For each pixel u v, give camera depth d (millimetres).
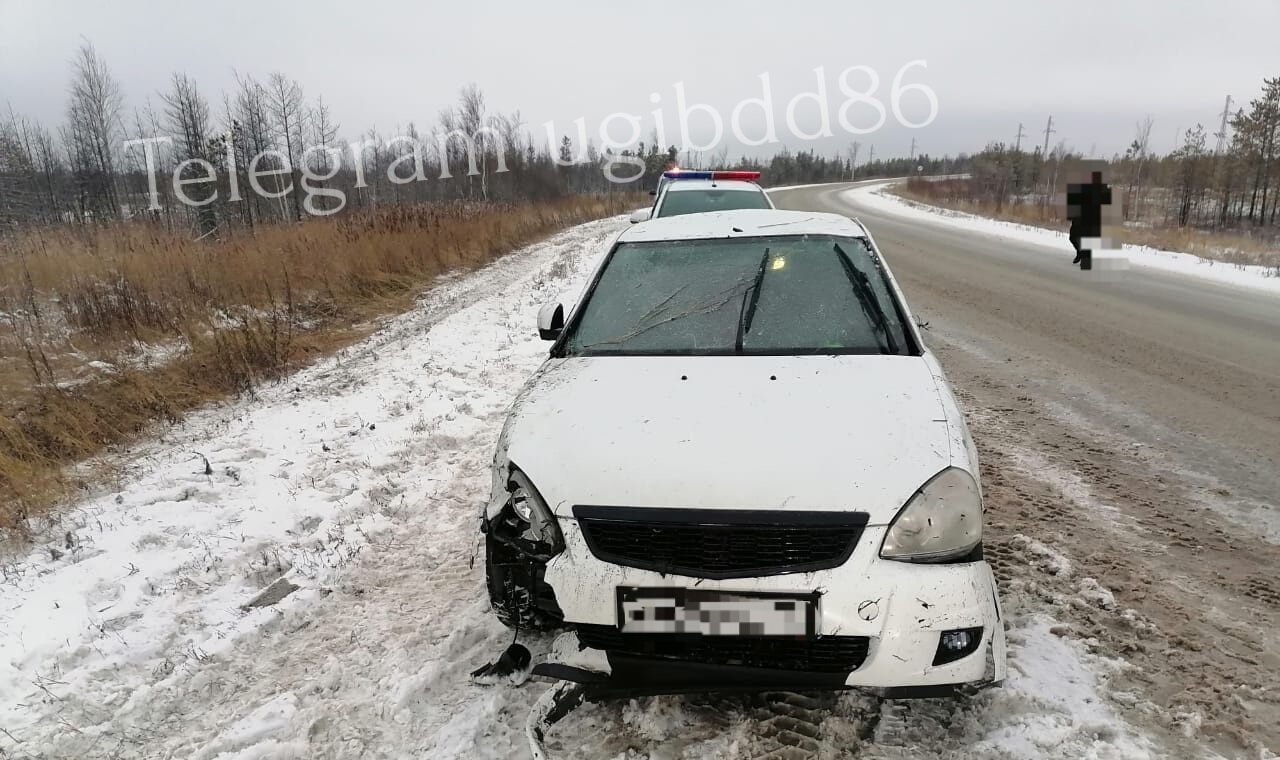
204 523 3824
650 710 2371
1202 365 6648
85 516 3887
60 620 2973
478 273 13102
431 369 6727
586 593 2117
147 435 5211
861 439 2238
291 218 16922
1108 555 3332
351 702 2510
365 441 4977
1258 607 2918
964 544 2111
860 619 1987
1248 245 19281
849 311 3105
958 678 2035
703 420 2377
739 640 2080
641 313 3258
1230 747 2166
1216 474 4270
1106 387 6008
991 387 6051
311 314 9250
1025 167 50469
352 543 3623
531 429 2486
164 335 7465
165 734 2416
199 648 2826
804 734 2258
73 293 8078
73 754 2328
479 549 3572
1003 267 13352
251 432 5180
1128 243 17719
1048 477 4238
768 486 2094
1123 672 2494
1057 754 2129
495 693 2500
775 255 3502
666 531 2092
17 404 5340
